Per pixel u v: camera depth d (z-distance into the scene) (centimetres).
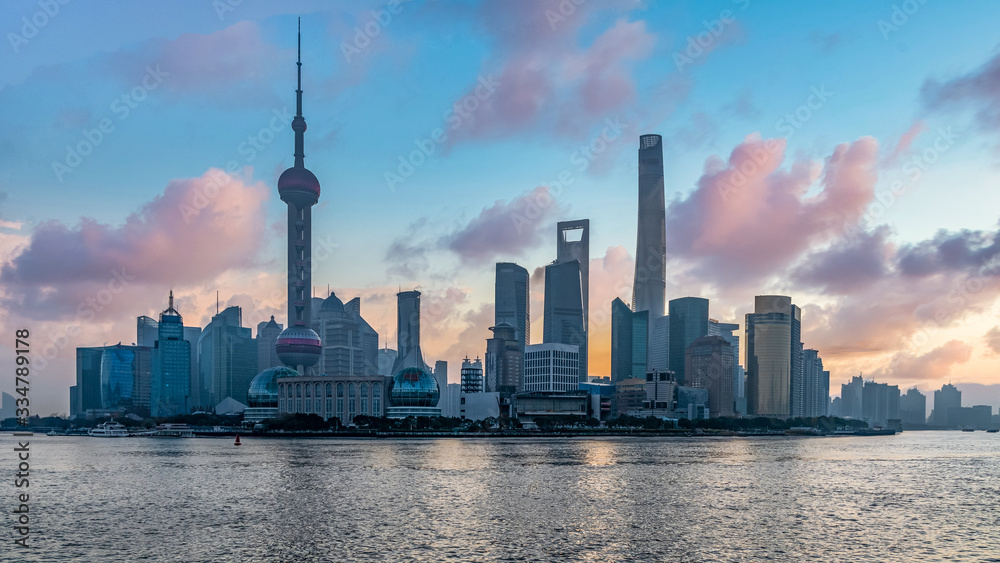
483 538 10888
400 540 10744
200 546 10356
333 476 19238
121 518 12538
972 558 9962
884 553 10188
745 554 10031
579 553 9994
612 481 18312
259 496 15250
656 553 10025
